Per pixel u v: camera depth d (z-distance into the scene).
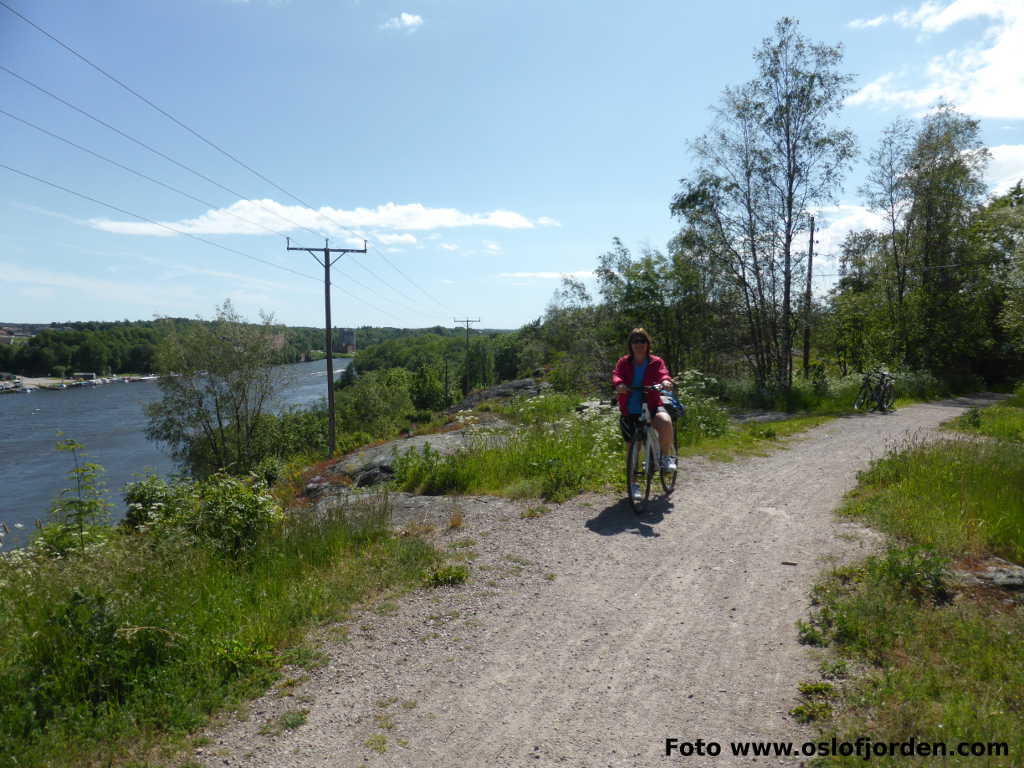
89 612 3.68
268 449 35.38
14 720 3.01
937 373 27.23
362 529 6.04
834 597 4.23
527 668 3.61
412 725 3.10
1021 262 20.97
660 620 4.17
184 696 3.27
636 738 2.93
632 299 25.23
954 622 3.72
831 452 10.37
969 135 26.27
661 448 6.72
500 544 5.79
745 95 21.89
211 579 4.74
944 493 6.39
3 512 27.17
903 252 27.92
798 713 3.04
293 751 2.91
